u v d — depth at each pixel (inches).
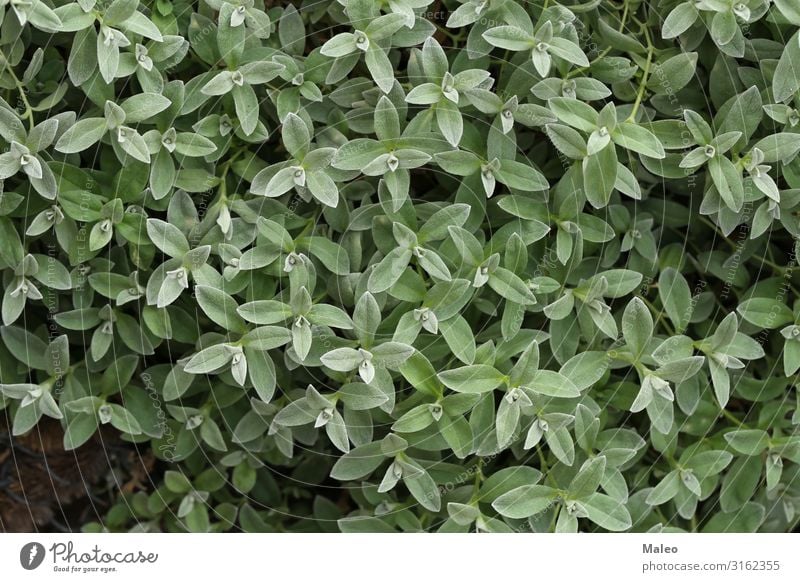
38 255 34.8
